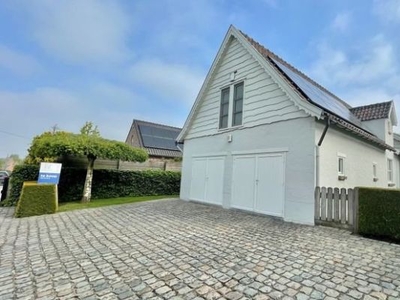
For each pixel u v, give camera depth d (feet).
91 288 9.95
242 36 30.45
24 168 35.29
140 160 39.27
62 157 38.70
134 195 44.73
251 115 28.63
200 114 37.68
